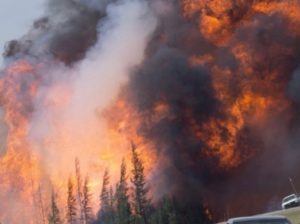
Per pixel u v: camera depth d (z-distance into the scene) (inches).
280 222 1010.7
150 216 4153.5
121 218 3949.3
